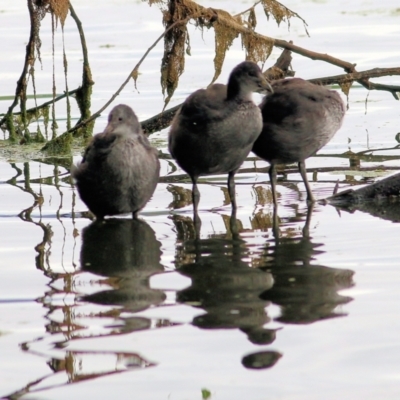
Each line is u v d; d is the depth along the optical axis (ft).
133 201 43.60
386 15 90.12
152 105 66.18
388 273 34.53
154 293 33.27
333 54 77.56
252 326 29.89
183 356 27.76
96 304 32.27
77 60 78.64
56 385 26.23
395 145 57.57
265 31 84.53
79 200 47.70
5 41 84.58
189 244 39.63
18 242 40.24
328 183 49.90
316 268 35.50
